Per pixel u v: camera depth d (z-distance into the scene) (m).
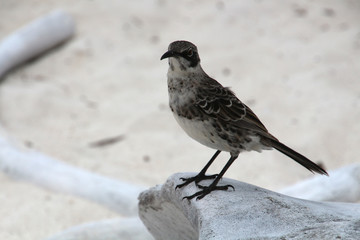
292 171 12.20
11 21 18.08
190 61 7.00
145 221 8.31
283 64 15.96
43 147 12.92
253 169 12.26
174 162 12.60
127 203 10.82
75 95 15.07
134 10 18.81
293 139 13.05
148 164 12.53
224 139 7.13
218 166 12.41
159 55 16.80
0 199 11.08
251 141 7.18
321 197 10.59
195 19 18.36
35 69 16.20
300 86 14.95
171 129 13.83
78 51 16.91
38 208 10.84
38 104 14.46
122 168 12.36
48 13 18.45
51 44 16.95
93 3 19.06
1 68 15.59
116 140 13.40
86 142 13.30
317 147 12.78
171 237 8.27
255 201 6.58
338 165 12.24
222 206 6.52
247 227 6.10
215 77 15.52
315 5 18.81
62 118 14.12
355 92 14.62
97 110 14.50
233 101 7.14
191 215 6.77
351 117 13.64
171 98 7.16
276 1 19.02
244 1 19.00
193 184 7.23
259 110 14.12
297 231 5.89
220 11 18.66
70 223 10.45
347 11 18.53
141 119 14.11
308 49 16.55
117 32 17.77
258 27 17.80
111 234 9.27
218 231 6.07
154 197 7.69
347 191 10.81
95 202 11.06
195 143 13.30
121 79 15.77
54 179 11.52
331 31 17.42
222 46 16.97
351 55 16.14
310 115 13.84
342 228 5.76
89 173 11.66
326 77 15.23
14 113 14.10
